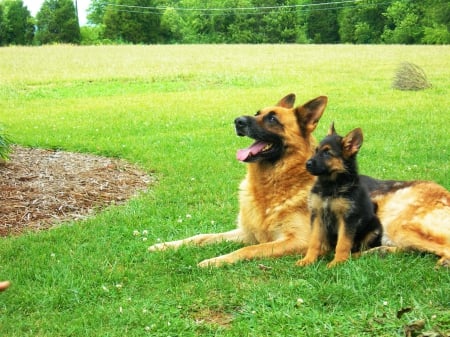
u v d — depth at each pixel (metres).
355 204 3.09
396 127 6.20
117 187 4.30
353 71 13.25
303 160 3.28
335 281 2.93
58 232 3.55
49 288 2.94
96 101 9.67
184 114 7.74
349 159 3.08
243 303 2.79
